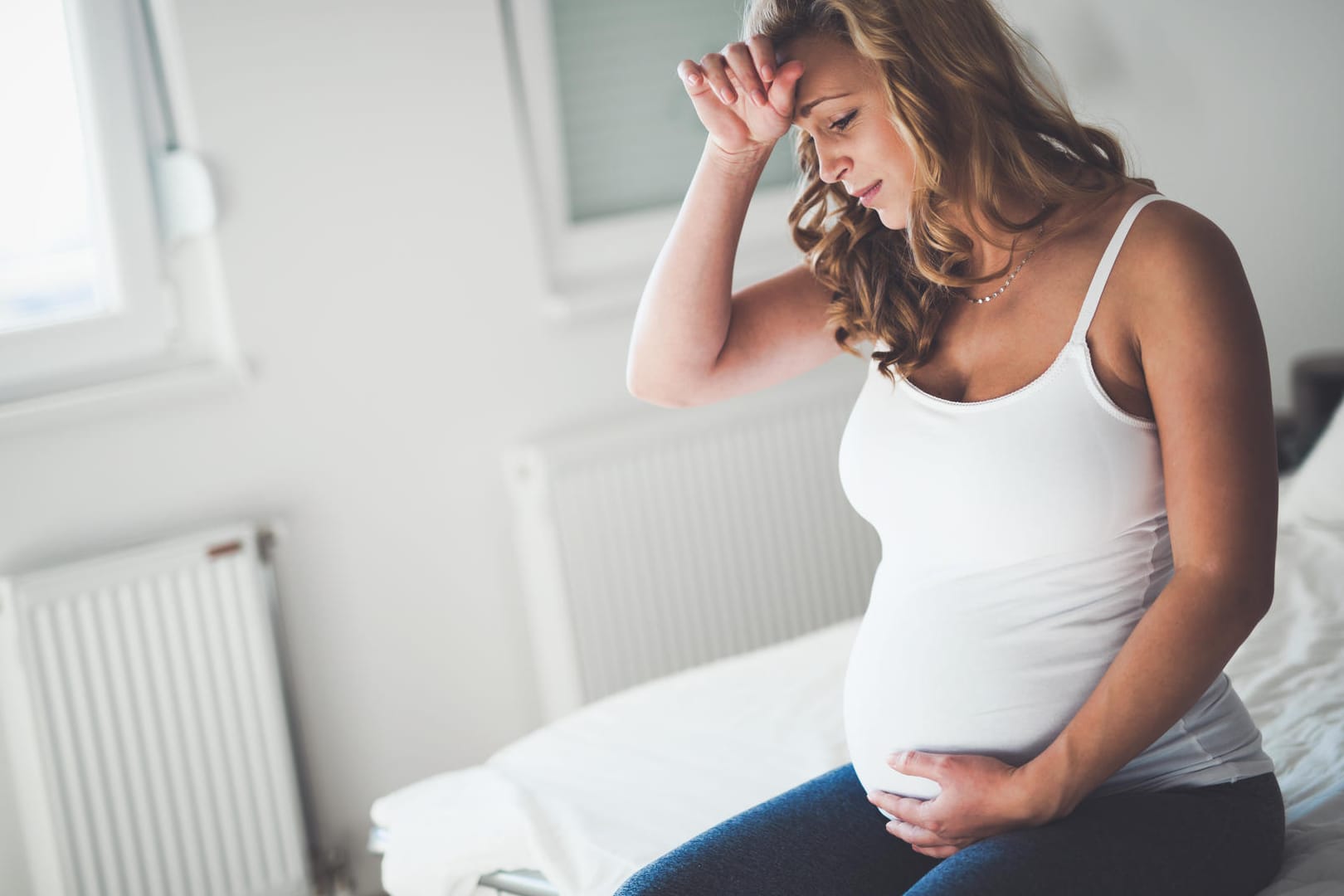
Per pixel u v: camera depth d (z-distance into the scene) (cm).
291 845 232
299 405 240
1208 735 100
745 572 271
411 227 247
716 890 104
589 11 265
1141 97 280
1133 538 97
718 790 149
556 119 266
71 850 212
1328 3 252
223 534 223
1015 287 102
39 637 208
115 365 232
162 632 219
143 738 218
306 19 235
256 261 234
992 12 104
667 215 287
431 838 150
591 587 254
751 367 130
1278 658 161
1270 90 262
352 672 248
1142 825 93
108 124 221
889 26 100
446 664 258
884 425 106
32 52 215
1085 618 98
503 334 258
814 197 123
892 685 105
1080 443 96
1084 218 100
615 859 136
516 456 254
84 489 223
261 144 233
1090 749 92
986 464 97
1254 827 98
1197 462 90
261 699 228
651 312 125
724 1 279
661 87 280
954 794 97
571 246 277
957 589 101
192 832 223
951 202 102
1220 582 89
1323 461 209
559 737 173
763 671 183
